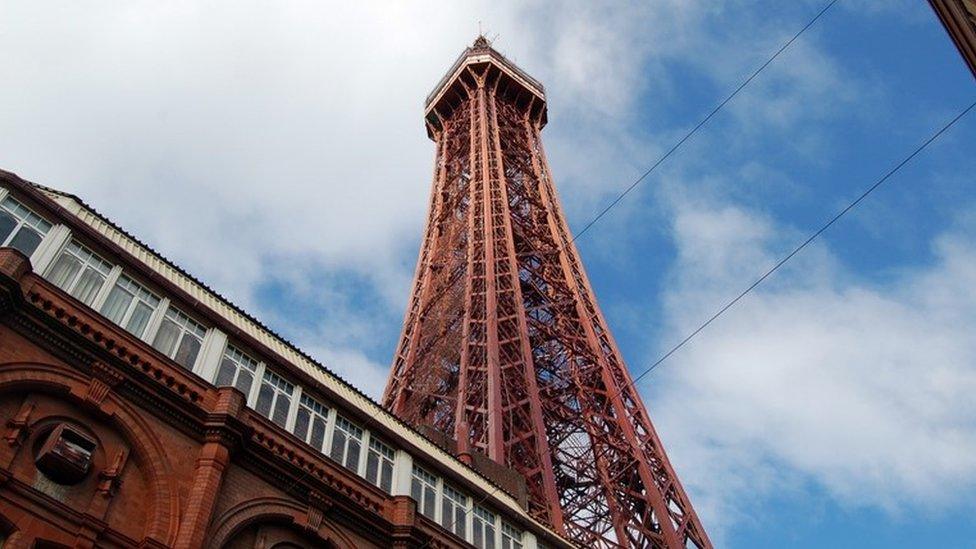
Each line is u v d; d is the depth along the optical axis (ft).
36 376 69.77
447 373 209.15
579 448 194.39
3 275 69.21
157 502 71.15
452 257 264.52
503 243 256.32
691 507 177.37
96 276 80.69
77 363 73.51
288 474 82.84
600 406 206.28
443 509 98.37
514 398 191.21
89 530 65.57
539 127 352.49
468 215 273.95
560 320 233.76
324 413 93.20
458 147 325.42
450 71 358.84
